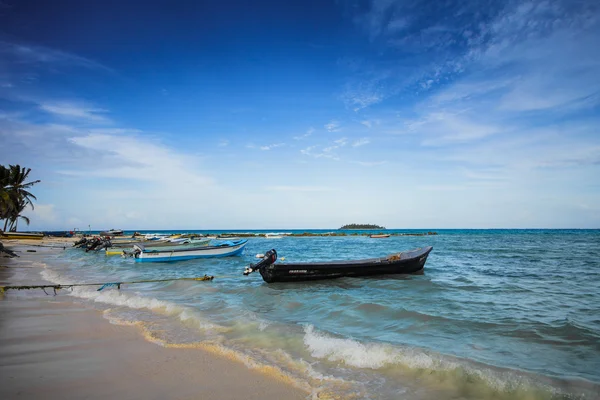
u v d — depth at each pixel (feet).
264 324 26.76
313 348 21.30
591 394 15.52
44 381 16.58
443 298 38.19
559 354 21.17
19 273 59.82
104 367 18.35
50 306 33.19
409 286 46.32
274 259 50.01
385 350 20.13
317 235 315.37
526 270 62.85
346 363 19.16
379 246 155.12
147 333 24.17
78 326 26.05
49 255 105.09
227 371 17.92
